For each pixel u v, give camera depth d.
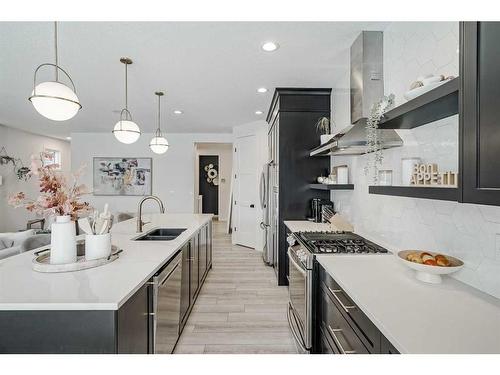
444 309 1.07
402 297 1.18
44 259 1.61
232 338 2.30
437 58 1.54
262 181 4.50
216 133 6.70
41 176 1.48
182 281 2.35
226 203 9.48
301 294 2.04
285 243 3.47
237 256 4.91
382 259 1.75
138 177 6.64
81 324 1.13
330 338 1.59
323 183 3.23
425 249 1.63
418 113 1.36
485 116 0.85
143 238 2.67
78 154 6.55
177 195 6.69
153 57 2.62
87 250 1.64
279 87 3.44
